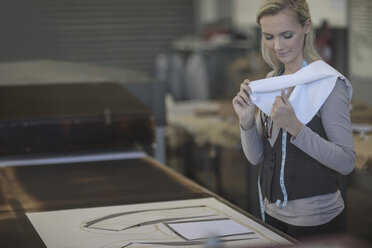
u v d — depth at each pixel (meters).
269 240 1.83
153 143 3.45
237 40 7.70
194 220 2.05
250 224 2.00
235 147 4.40
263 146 2.23
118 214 2.16
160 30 10.31
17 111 3.32
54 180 2.76
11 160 3.27
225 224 2.00
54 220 2.11
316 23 6.49
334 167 1.97
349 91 2.02
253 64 5.82
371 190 5.35
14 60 9.86
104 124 3.34
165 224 2.02
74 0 9.95
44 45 9.95
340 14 5.95
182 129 5.31
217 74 7.50
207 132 4.73
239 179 5.80
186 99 7.82
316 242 1.33
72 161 3.20
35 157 3.33
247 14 8.12
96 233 1.94
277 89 2.06
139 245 1.80
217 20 9.29
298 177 2.05
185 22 10.38
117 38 10.19
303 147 1.97
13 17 9.78
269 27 1.99
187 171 6.00
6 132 3.22
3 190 2.58
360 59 5.67
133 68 10.30
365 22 5.54
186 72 7.84
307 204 2.05
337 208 2.08
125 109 3.44
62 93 3.62
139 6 10.20
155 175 2.81
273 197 2.12
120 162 3.14
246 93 2.14
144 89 3.78
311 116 1.99
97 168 3.00
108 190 2.54
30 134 3.26
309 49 2.07
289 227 2.09
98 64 10.20
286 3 1.96
